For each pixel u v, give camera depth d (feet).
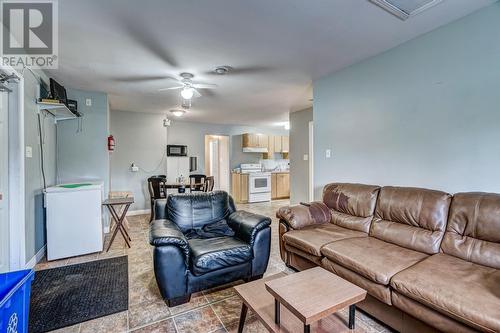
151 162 18.97
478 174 6.66
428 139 7.73
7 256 7.79
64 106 9.96
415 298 4.75
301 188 18.58
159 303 6.70
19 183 7.97
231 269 7.20
